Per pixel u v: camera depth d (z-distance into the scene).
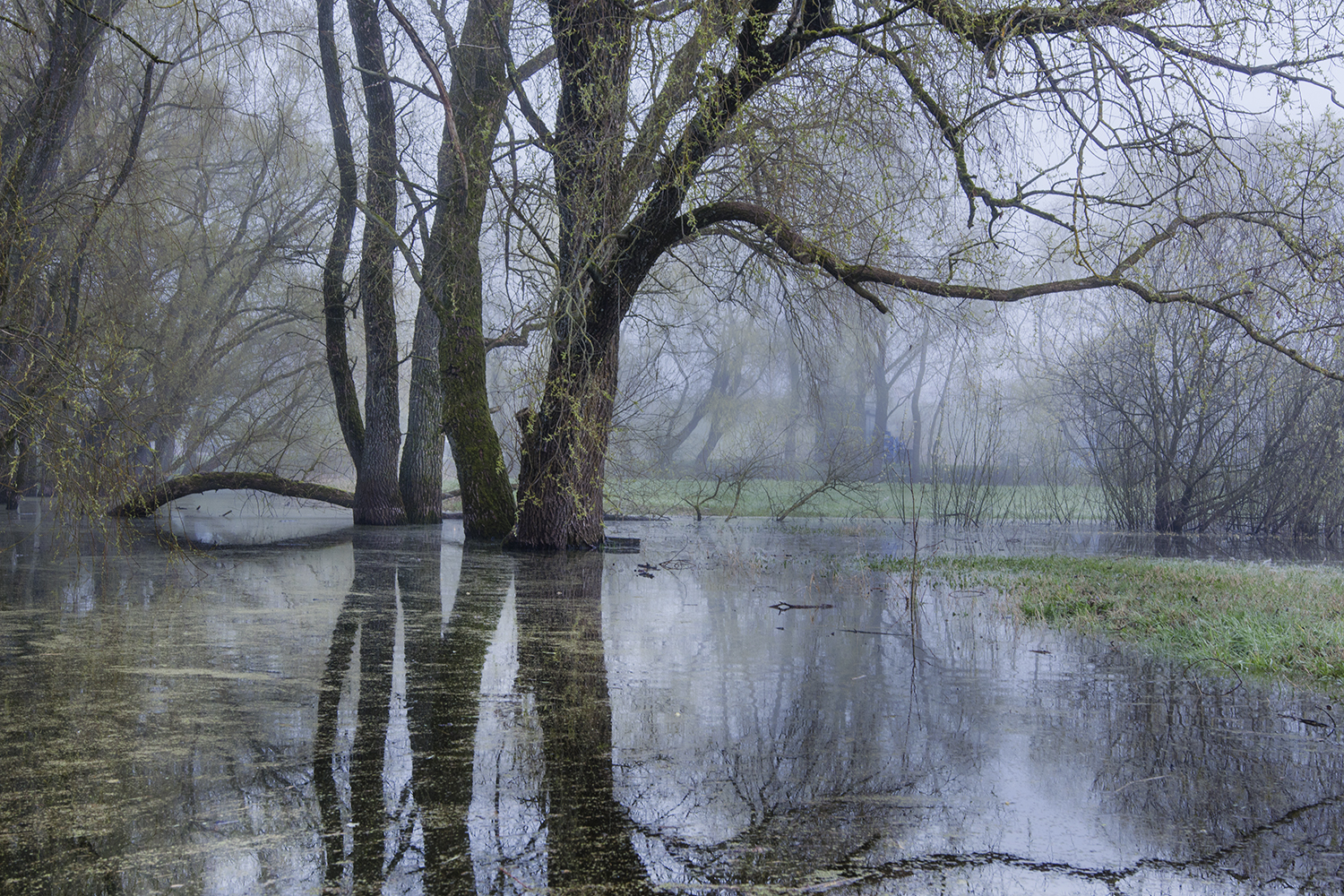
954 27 7.62
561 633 5.80
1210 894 2.26
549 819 2.71
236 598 7.10
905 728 3.74
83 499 8.62
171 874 2.31
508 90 11.62
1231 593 7.51
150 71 11.62
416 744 3.43
